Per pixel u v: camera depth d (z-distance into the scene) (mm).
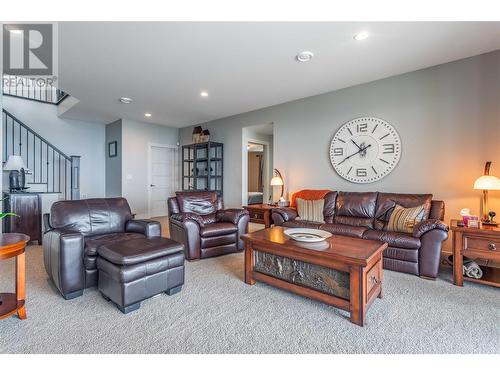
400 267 2709
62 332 1661
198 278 2580
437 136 3184
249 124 5254
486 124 2881
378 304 2064
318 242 2217
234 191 5602
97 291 2264
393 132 3496
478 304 2061
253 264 2428
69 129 6047
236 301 2104
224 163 5781
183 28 2350
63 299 2102
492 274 2459
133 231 2807
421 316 1883
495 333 1673
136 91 4035
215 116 5652
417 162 3328
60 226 2461
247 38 2521
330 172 4109
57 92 5840
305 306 2023
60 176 5930
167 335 1647
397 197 3213
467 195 2998
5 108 5293
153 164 6512
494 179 2479
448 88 3100
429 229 2564
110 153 6332
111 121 6191
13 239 1802
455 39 2570
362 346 1557
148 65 3111
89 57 2906
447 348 1532
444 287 2381
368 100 3697
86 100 4496
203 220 3486
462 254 2400
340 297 1896
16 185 3898
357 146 3797
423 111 3271
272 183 4535
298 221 3549
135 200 6125
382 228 3125
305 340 1612
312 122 4293
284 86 3844
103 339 1598
